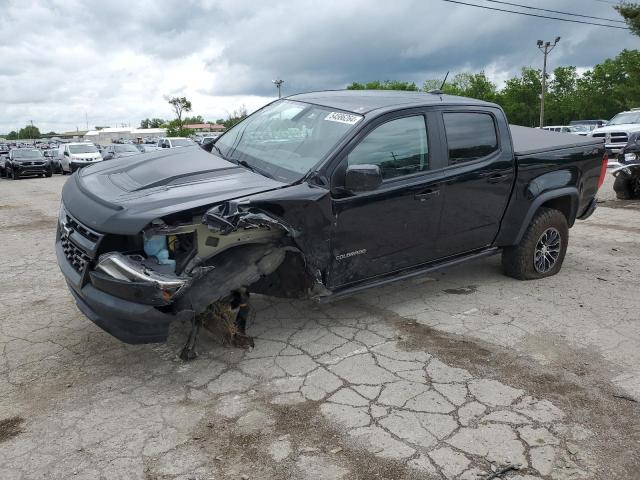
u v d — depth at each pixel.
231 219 3.33
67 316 4.79
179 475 2.74
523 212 5.31
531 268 5.62
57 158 30.08
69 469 2.79
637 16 27.97
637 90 39.78
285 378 3.67
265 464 2.81
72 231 3.70
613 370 3.80
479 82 77.31
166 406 3.35
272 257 3.81
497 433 3.07
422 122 4.55
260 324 4.57
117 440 3.02
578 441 3.01
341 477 2.72
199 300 3.52
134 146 31.05
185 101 70.94
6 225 9.66
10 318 4.75
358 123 4.17
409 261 4.63
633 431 3.11
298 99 5.01
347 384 3.59
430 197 4.50
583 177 5.84
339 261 4.11
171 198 3.48
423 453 2.90
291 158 4.17
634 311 4.86
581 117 74.50
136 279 3.26
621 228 8.36
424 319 4.68
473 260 5.16
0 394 3.48
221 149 4.77
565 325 4.55
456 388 3.54
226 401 3.40
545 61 40.69
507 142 5.11
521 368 3.81
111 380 3.66
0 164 28.11
